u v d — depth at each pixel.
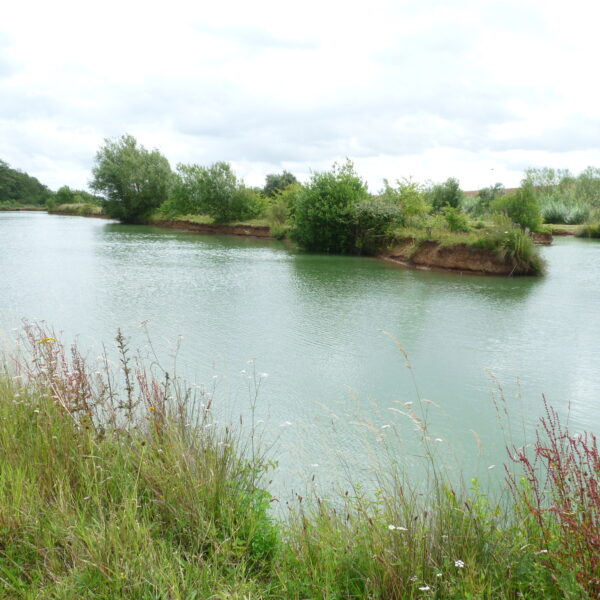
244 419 5.95
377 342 9.65
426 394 7.05
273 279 17.56
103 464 3.20
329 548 2.58
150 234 41.50
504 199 33.44
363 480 4.50
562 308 12.99
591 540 2.26
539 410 6.54
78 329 10.09
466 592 2.18
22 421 3.78
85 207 77.38
